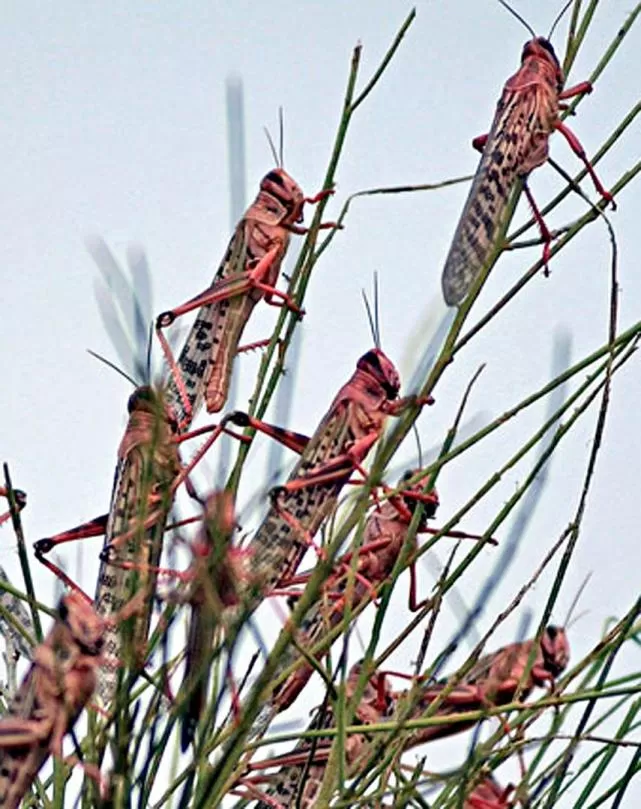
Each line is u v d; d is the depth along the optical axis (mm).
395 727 4699
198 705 4332
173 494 5219
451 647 4711
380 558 5906
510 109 6328
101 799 4250
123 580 5113
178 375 6254
